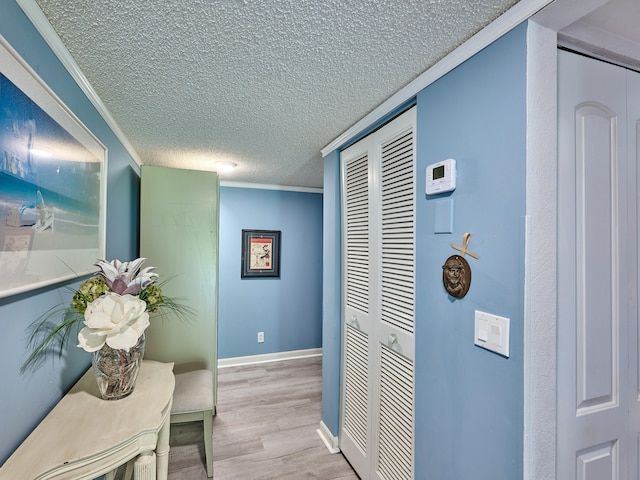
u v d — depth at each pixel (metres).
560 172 0.97
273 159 2.69
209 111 1.68
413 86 1.36
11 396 0.84
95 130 1.51
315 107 1.64
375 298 1.77
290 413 2.66
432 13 0.96
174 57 1.19
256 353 3.82
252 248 3.80
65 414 1.03
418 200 1.36
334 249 2.23
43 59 1.00
